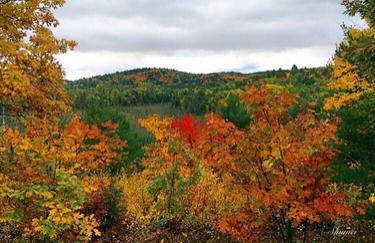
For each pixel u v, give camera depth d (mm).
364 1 8578
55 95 9500
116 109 23297
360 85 12781
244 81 120500
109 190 12828
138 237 12812
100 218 12422
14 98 8797
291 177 7363
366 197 8352
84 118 21469
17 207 7797
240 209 8188
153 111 137875
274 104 7418
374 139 8555
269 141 7547
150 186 13266
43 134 8570
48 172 7992
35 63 8562
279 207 7488
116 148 19766
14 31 9023
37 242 9312
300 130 7582
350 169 8297
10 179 7762
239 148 7758
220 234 12062
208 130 7926
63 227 7711
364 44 7852
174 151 13211
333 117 9375
